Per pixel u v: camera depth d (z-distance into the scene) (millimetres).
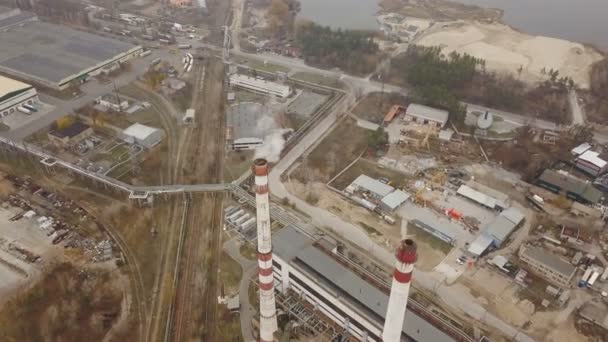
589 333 86500
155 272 98062
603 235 107750
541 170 128375
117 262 99312
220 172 129250
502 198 119688
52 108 157125
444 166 132125
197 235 108188
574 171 131000
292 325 85562
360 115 157875
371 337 78500
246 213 114625
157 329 86438
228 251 104000
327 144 142250
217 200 119250
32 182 122688
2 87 154125
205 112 158500
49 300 89000
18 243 103500
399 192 119688
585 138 141500
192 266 100062
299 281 87312
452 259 102500
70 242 104125
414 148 139750
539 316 89750
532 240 107000
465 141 143500
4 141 134250
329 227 110938
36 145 136875
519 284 96375
